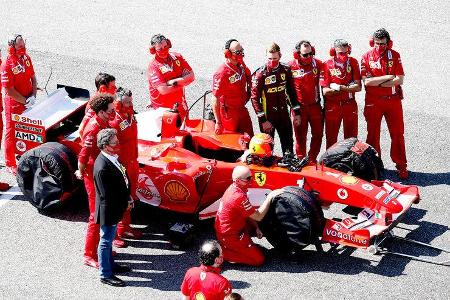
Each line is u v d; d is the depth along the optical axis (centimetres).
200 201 1638
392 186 1662
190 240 1620
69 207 1780
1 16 2953
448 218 1741
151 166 1644
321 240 1539
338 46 1858
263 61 2592
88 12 3003
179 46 2714
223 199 1524
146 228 1700
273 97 1866
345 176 1611
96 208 1449
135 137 1595
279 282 1495
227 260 1553
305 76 1886
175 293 1469
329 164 1716
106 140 1399
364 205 1573
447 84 2472
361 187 1580
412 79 2503
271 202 1516
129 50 2692
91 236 1538
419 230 1689
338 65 1878
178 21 2920
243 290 1466
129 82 2459
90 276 1522
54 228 1694
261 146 1622
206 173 1634
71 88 1892
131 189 1627
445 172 1972
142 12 3006
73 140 1717
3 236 1656
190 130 1809
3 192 1845
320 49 2666
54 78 2467
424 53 2670
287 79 1861
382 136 2169
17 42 1866
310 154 1983
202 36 2794
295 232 1503
